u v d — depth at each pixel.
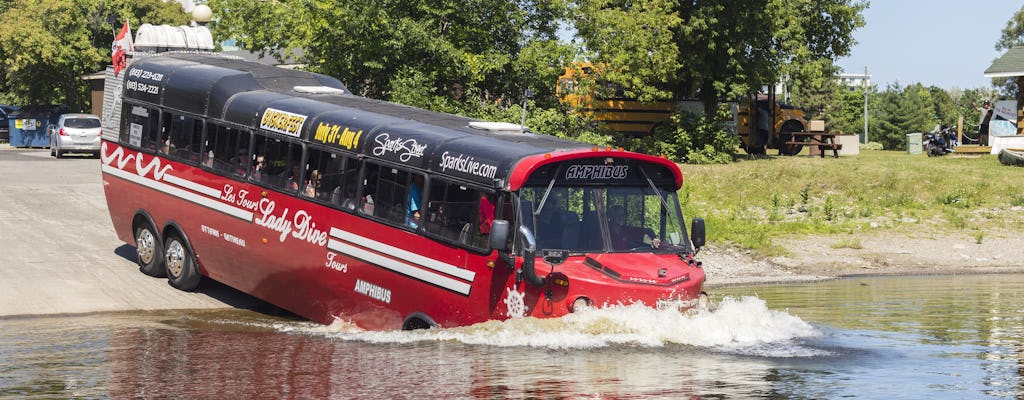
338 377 10.22
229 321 14.82
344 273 13.67
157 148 17.47
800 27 42.22
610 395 9.27
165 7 60.84
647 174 12.27
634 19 37.75
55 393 9.79
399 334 12.62
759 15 40.34
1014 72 44.88
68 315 15.20
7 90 67.00
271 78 17.06
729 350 11.44
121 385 10.11
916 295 17.31
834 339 12.32
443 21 32.44
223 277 16.31
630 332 11.53
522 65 32.56
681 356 11.06
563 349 11.25
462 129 13.31
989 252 23.09
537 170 11.60
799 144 46.88
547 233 11.55
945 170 36.88
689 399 9.15
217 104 16.27
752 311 13.20
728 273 20.97
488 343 11.68
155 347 12.35
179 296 16.83
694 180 34.91
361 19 30.66
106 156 18.80
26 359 11.57
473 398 9.22
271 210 14.95
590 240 11.77
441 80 32.72
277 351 11.90
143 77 17.88
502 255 11.52
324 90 16.48
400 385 9.79
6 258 18.95
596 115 42.03
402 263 12.77
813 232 25.58
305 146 14.48
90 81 55.06
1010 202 30.27
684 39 40.81
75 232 21.69
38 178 30.25
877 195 31.92
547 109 33.69
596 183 11.93
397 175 12.99
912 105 111.38
